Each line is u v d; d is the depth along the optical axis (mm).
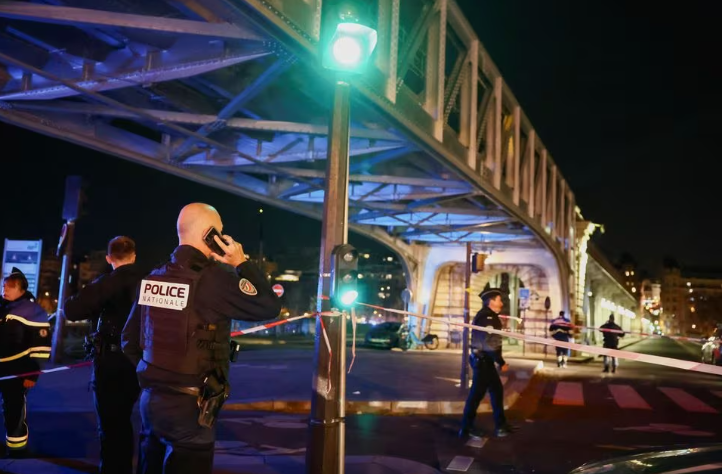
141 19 7566
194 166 14344
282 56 8336
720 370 3842
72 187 15625
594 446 8367
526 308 28234
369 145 12984
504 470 6988
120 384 4805
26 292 6293
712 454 3188
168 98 10258
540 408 12133
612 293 69312
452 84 13688
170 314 3441
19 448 6262
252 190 16594
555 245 27000
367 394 11656
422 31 11750
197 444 3375
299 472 6242
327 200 6008
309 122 12086
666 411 12008
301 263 86188
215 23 7840
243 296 3461
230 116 10742
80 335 26422
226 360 3566
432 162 14844
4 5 7090
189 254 3590
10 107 10266
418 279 31234
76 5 8070
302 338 43250
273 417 9594
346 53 5879
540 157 23453
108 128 12180
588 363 27000
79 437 7352
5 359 6086
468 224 24375
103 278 4816
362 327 56125
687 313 183000
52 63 9602
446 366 18484
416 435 8820
